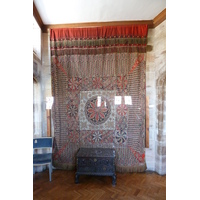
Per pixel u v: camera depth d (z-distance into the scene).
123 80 2.98
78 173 2.51
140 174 2.84
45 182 2.56
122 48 2.97
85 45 3.01
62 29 3.01
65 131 3.03
